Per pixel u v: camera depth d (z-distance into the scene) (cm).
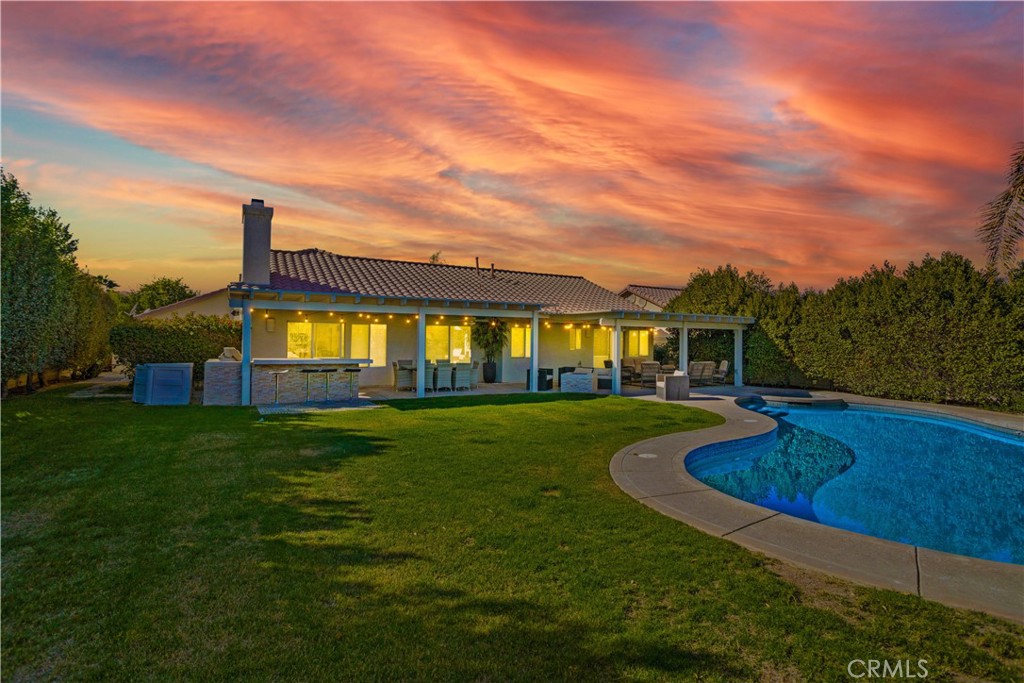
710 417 1274
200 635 330
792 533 519
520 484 671
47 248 1543
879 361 1722
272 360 1392
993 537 638
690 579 415
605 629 342
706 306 2333
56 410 1221
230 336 1861
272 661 305
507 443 918
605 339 2369
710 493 649
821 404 1655
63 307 1727
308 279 1611
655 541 492
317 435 952
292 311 1688
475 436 974
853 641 333
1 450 806
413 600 376
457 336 1966
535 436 987
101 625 340
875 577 422
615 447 902
